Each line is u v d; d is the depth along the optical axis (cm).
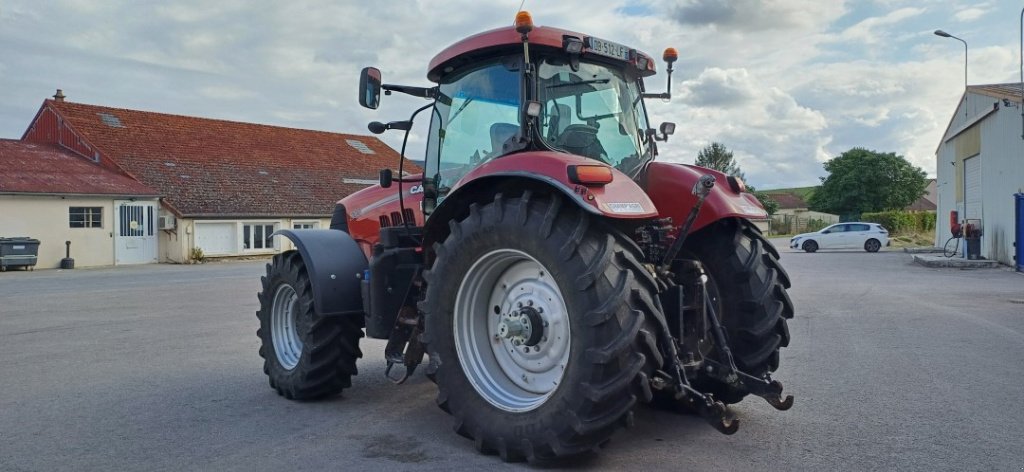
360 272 531
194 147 3316
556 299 388
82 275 2059
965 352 709
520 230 379
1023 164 1778
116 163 2919
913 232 4359
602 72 474
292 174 3444
